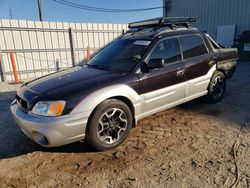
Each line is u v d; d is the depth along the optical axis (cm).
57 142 291
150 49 376
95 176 275
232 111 465
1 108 554
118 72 354
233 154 306
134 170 282
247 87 647
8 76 982
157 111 388
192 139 355
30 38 1010
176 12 1803
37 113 292
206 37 477
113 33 1244
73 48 1128
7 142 368
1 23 929
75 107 291
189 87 428
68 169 291
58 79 353
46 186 261
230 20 1409
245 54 1205
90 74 359
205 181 255
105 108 314
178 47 413
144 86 355
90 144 319
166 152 321
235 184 247
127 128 345
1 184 267
